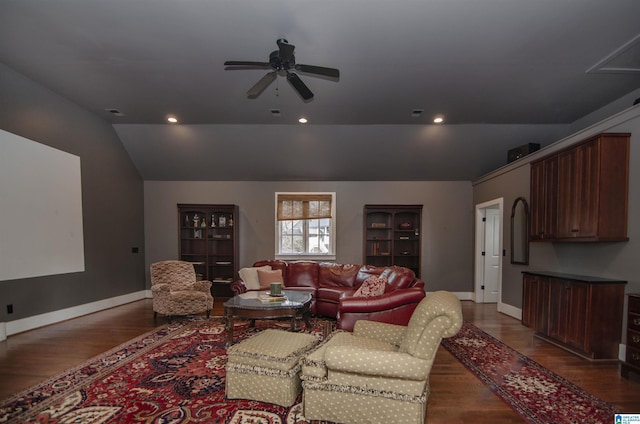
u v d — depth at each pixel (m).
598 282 3.09
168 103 4.56
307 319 4.23
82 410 2.23
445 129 5.48
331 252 6.51
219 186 6.62
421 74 3.67
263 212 6.60
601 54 3.23
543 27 2.80
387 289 3.91
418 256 6.26
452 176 6.45
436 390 2.57
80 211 4.84
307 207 6.56
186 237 6.44
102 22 2.77
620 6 2.53
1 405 2.29
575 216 3.45
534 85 3.93
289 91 4.11
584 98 4.30
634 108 3.07
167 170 6.39
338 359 2.02
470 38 2.98
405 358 1.94
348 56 3.30
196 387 2.56
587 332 3.11
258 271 5.14
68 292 4.62
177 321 4.52
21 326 3.94
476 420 2.16
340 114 4.93
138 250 6.33
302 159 6.12
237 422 2.10
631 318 2.77
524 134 5.52
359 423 2.04
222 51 3.22
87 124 4.95
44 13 2.65
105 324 4.37
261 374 2.31
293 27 2.83
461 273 6.52
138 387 2.55
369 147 5.86
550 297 3.63
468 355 3.31
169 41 3.05
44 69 3.66
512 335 3.98
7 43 3.11
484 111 4.77
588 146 3.27
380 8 2.58
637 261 3.03
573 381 2.72
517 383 2.69
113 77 3.81
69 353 3.28
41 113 4.16
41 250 4.20
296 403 2.32
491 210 6.19
